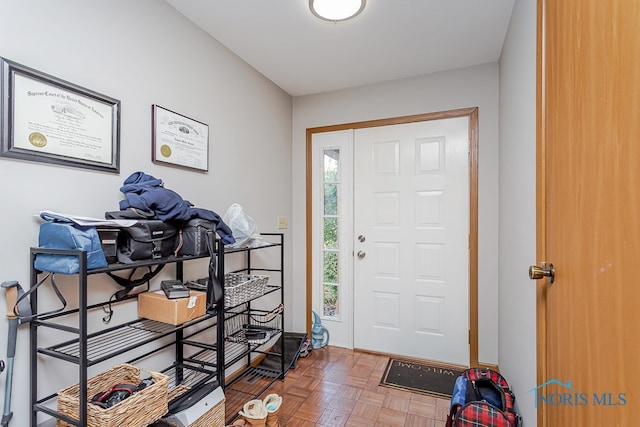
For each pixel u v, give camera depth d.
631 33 0.56
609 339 0.64
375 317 2.82
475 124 2.49
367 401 2.03
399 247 2.75
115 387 1.21
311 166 3.08
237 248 1.98
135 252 1.30
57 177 1.26
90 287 1.39
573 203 0.85
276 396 1.87
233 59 2.30
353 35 2.09
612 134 0.64
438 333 2.62
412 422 1.82
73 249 1.07
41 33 1.20
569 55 0.88
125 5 1.53
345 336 2.92
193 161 1.93
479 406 1.45
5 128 1.10
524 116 1.48
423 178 2.67
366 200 2.86
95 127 1.38
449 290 2.58
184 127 1.87
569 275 0.87
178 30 1.83
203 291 1.70
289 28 2.00
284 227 2.99
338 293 2.98
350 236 2.91
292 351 2.67
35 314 1.16
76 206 1.32
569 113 0.88
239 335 2.17
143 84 1.62
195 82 1.96
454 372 2.42
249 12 1.84
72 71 1.30
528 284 1.38
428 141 2.65
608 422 0.63
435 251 2.63
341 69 2.57
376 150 2.83
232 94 2.29
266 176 2.71
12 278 1.12
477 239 2.48
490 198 2.45
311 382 2.26
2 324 1.10
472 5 1.78
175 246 1.52
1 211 1.10
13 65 1.12
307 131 3.09
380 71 2.60
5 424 1.09
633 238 0.56
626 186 0.58
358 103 2.89
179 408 1.37
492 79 2.45
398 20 1.92
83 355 1.04
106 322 1.45
